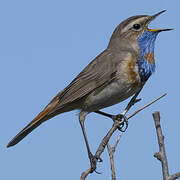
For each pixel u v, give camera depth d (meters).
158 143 7.00
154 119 7.20
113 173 7.46
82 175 6.74
